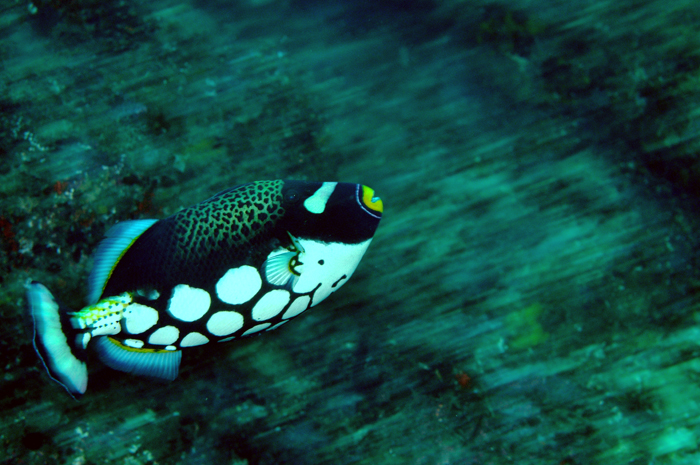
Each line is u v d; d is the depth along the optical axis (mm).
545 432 1437
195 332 1354
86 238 1474
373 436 1445
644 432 1425
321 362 1463
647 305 1462
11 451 1434
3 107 1511
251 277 1346
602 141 1517
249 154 1516
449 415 1448
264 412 1451
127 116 1516
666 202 1491
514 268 1484
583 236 1489
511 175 1515
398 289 1480
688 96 1497
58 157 1495
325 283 1369
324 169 1518
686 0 1514
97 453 1438
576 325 1464
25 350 1445
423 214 1504
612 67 1524
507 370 1457
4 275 1458
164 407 1448
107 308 1348
